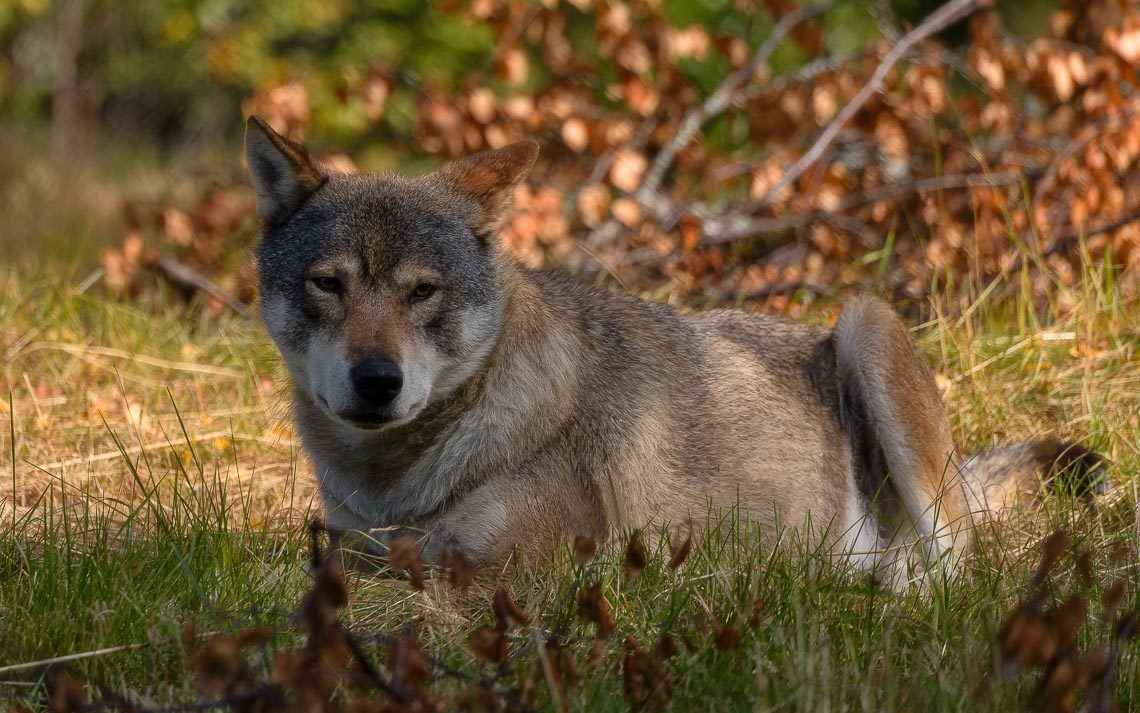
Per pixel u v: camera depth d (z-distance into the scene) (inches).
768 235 647.1
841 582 313.1
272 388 496.7
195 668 247.0
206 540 324.8
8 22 1172.5
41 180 973.8
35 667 265.3
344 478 348.2
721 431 366.0
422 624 293.7
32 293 588.7
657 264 625.6
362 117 880.3
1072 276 575.2
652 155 698.2
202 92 1217.4
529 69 924.0
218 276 650.8
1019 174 613.0
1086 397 464.1
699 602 296.8
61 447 454.6
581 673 259.9
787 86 663.1
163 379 522.9
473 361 333.4
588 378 349.7
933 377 403.9
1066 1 680.4
